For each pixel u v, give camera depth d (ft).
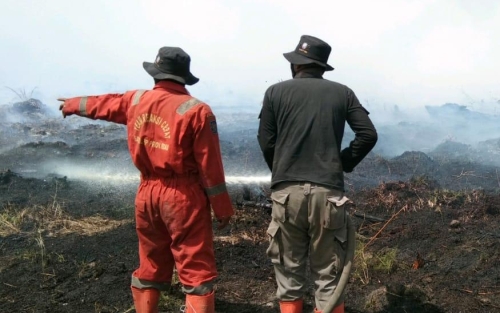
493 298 12.94
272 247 11.16
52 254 15.37
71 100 11.38
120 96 11.20
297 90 10.83
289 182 10.72
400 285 13.39
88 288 13.46
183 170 10.44
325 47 11.13
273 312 12.72
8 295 13.14
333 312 10.83
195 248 10.60
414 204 20.01
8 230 17.40
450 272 14.38
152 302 11.16
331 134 10.66
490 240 16.07
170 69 10.84
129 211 19.69
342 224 10.68
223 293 13.51
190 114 10.25
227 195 10.68
